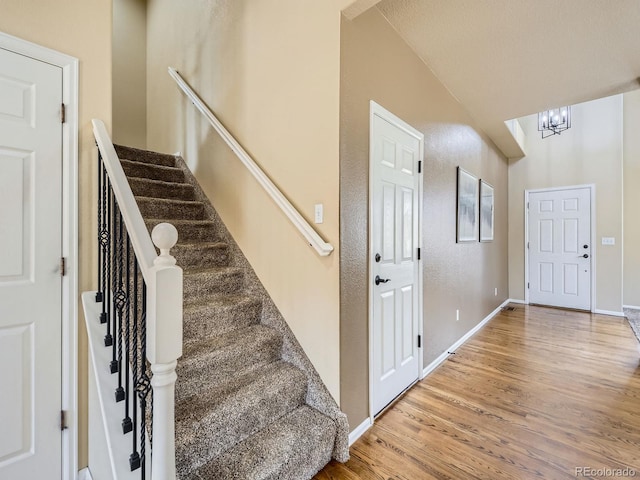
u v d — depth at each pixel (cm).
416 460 167
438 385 249
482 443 179
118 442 128
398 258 230
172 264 101
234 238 250
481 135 413
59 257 153
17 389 141
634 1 193
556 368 280
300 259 196
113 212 151
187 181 310
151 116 375
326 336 181
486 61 263
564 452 172
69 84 158
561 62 263
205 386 169
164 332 97
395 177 226
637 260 496
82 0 163
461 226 343
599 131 480
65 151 156
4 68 139
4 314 138
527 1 196
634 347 332
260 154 224
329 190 177
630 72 279
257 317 220
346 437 169
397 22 216
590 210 487
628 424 197
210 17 276
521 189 550
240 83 242
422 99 263
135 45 382
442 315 302
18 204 142
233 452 146
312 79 187
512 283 560
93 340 151
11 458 139
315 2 185
